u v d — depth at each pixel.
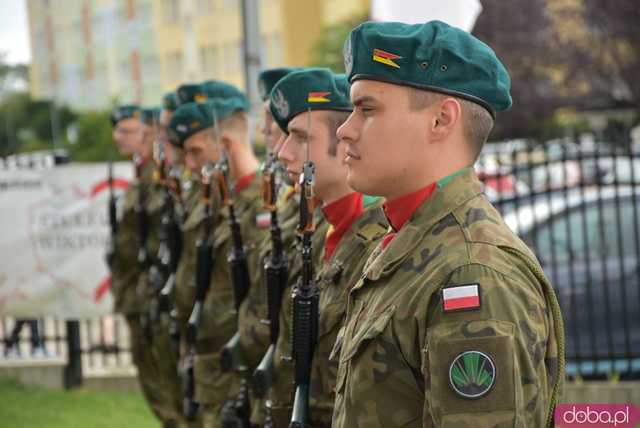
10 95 35.19
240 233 5.26
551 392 2.75
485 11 20.53
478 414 2.49
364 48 2.79
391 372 2.69
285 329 4.50
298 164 4.21
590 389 8.22
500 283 2.57
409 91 2.76
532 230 9.44
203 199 5.98
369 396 2.71
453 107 2.75
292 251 4.63
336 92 4.13
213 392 5.98
